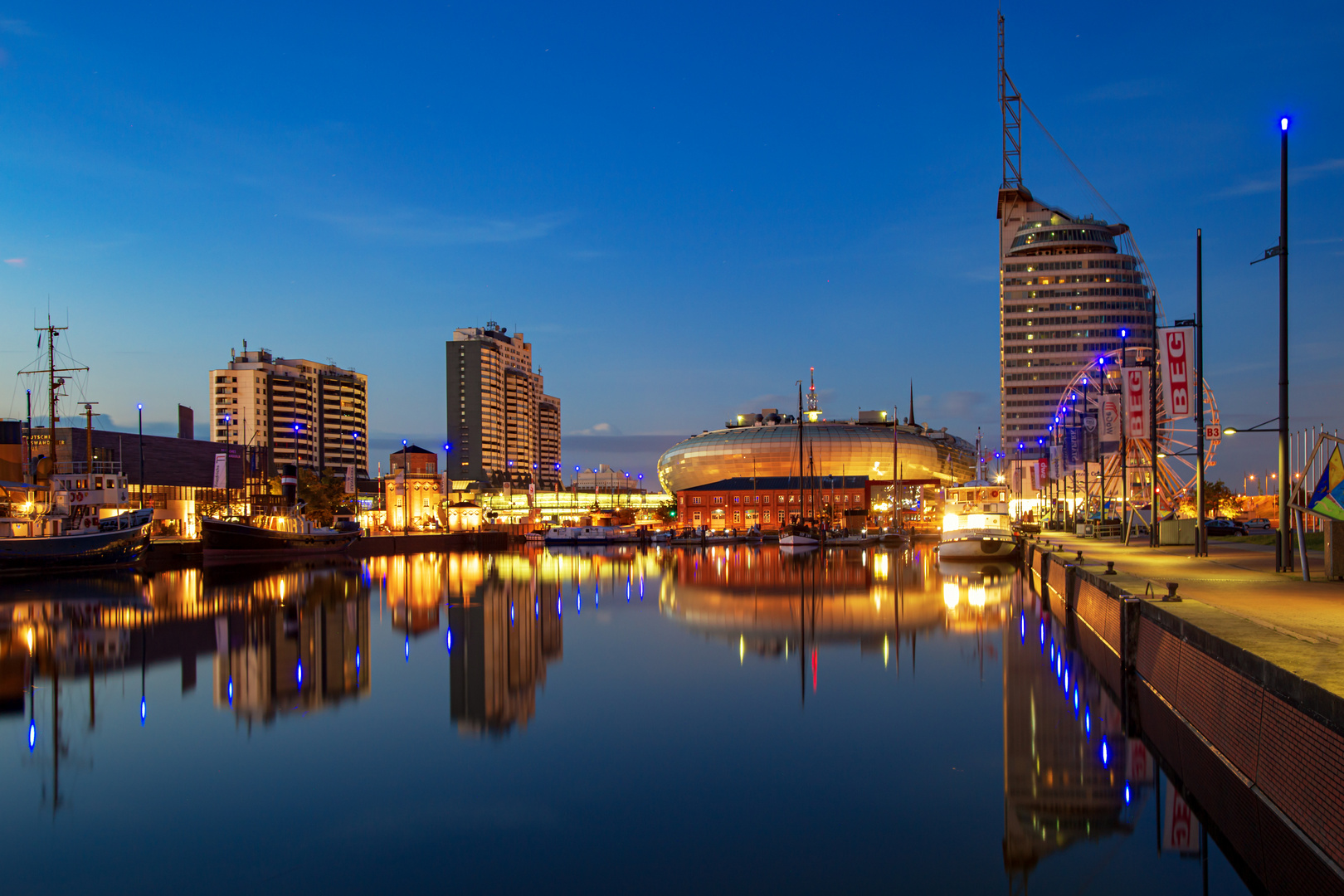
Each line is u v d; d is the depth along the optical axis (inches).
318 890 508.7
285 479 4475.9
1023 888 499.2
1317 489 1079.6
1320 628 674.2
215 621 1724.9
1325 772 439.5
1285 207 1187.9
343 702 986.7
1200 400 1605.6
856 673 1130.7
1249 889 502.0
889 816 609.3
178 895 504.4
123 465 4293.8
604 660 1261.1
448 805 645.3
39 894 506.6
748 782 687.1
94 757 772.0
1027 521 5093.5
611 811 629.6
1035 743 786.8
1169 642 773.9
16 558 2888.8
